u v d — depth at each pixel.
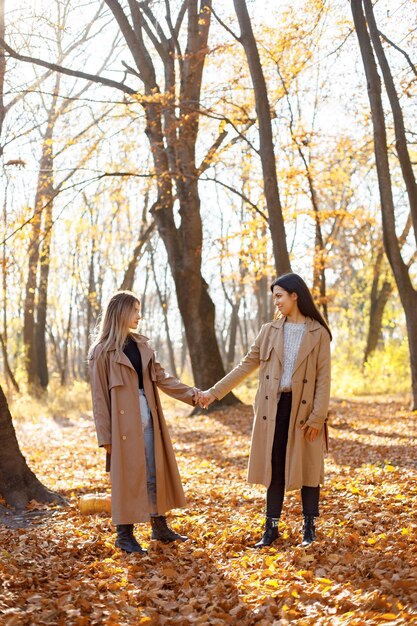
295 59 16.33
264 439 5.24
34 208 15.69
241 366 5.45
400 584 3.78
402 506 6.04
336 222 24.14
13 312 31.95
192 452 12.10
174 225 18.55
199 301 18.48
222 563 4.77
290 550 4.91
